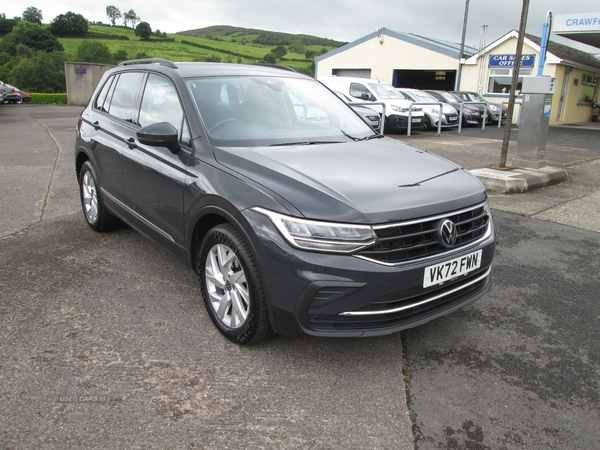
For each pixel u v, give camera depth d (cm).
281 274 253
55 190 668
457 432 233
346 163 306
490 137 1498
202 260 312
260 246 260
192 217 313
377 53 2631
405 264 254
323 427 233
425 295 269
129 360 280
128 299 354
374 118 1398
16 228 506
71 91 3036
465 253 279
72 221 534
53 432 224
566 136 1659
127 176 396
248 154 305
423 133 1619
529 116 820
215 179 296
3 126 1554
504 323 338
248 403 248
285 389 260
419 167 318
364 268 244
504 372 281
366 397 256
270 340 306
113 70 493
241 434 227
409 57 2525
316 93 428
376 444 223
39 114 2162
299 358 288
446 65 2406
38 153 987
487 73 2289
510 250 479
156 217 361
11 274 392
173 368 274
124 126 417
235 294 291
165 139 323
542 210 621
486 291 311
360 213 248
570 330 331
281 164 291
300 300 250
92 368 272
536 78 802
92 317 327
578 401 257
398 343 309
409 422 238
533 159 829
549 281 409
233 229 283
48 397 247
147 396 251
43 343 295
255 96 378
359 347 302
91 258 428
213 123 336
